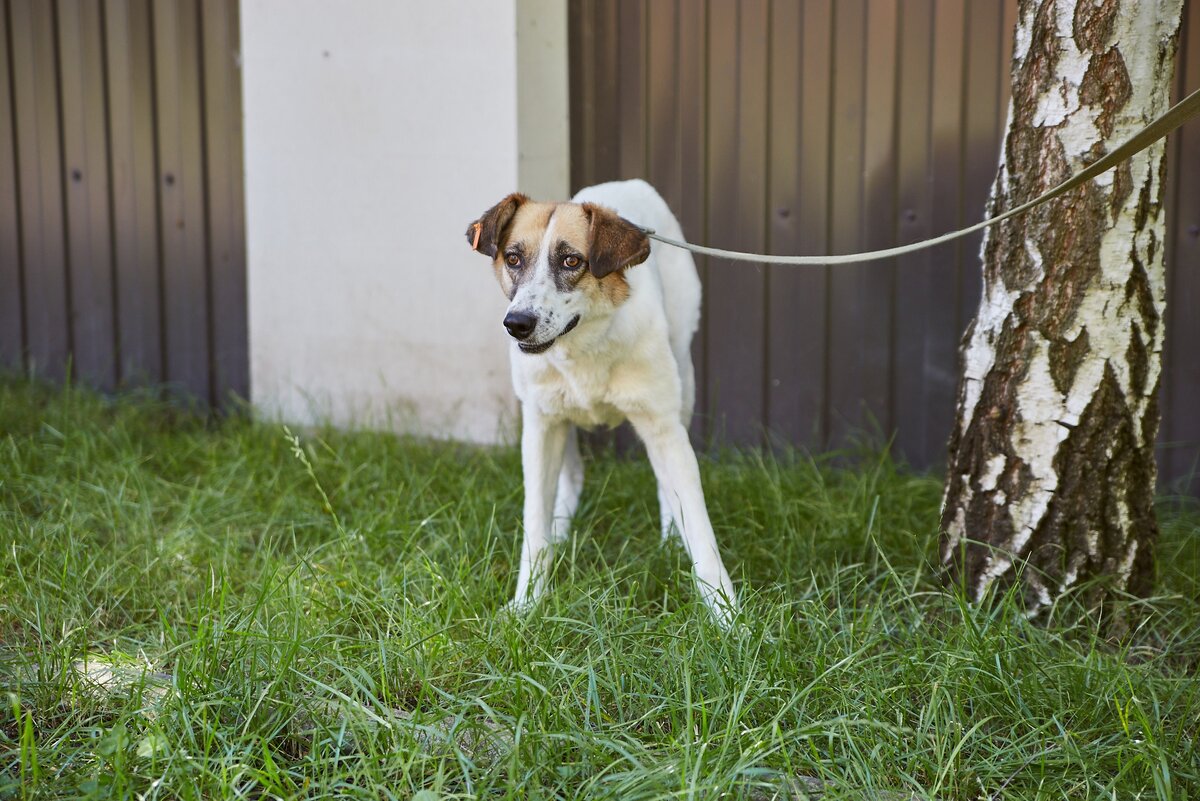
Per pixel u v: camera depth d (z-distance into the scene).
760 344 5.30
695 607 3.31
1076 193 3.40
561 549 3.85
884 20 4.88
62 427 5.30
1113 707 2.95
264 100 5.49
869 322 5.14
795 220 5.16
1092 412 3.51
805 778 2.70
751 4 5.05
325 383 5.66
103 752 2.59
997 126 4.80
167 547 3.95
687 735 2.63
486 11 5.02
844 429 5.26
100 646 3.35
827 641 3.24
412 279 5.41
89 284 6.32
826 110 5.02
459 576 3.54
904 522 4.29
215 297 6.05
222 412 6.11
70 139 6.19
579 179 5.44
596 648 3.19
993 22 4.75
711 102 5.17
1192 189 4.66
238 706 2.88
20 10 6.15
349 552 3.79
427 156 5.27
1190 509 4.68
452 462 4.92
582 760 2.70
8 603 3.50
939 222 4.96
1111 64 3.32
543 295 3.36
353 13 5.27
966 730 2.88
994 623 3.31
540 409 3.75
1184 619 3.57
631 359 3.64
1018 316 3.54
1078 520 3.57
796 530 4.17
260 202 5.60
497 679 2.92
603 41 5.27
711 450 5.32
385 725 2.73
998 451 3.63
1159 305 3.50
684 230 5.31
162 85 5.93
